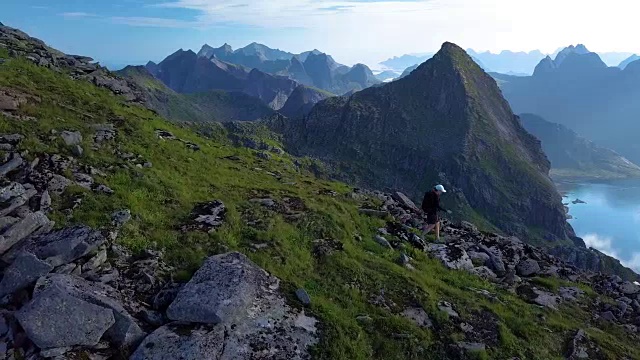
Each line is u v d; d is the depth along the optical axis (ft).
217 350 38.99
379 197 114.93
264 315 44.62
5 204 48.06
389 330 49.78
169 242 52.95
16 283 40.01
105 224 51.96
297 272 55.72
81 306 36.99
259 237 59.93
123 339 38.06
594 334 60.90
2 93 74.79
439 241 82.89
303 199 80.28
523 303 65.31
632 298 80.12
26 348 35.70
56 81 102.06
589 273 91.15
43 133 68.13
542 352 53.83
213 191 75.41
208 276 46.06
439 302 57.47
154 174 71.97
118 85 143.43
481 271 74.84
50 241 44.11
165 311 42.73
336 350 44.11
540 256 93.56
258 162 125.70
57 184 55.98
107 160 70.28
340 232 69.82
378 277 59.47
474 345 50.62
